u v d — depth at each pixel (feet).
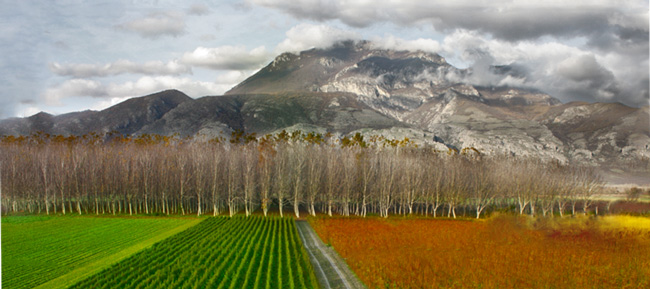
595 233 235.40
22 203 406.62
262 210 430.61
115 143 538.47
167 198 404.77
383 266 151.84
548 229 252.21
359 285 133.28
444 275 141.38
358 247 193.16
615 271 149.28
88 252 192.65
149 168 406.82
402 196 408.67
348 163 418.51
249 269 138.92
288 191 413.18
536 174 430.61
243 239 211.41
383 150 513.45
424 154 526.98
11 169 375.66
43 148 447.42
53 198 404.36
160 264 151.64
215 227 259.19
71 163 407.64
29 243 217.36
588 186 440.04
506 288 127.44
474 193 431.84
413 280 133.49
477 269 147.54
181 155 421.59
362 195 418.51
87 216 360.69
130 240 225.35
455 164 447.01
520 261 161.38
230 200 400.06
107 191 391.04
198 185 384.27
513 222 276.21
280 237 222.69
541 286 130.11
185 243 196.44
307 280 136.05
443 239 219.41
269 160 405.80
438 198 418.31
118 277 137.28
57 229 271.90
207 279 133.90
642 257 171.94
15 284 141.90
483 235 235.20
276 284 130.00
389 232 247.29
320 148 467.11
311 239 232.73
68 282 136.77
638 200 490.49
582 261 161.89
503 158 534.37
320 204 465.47
